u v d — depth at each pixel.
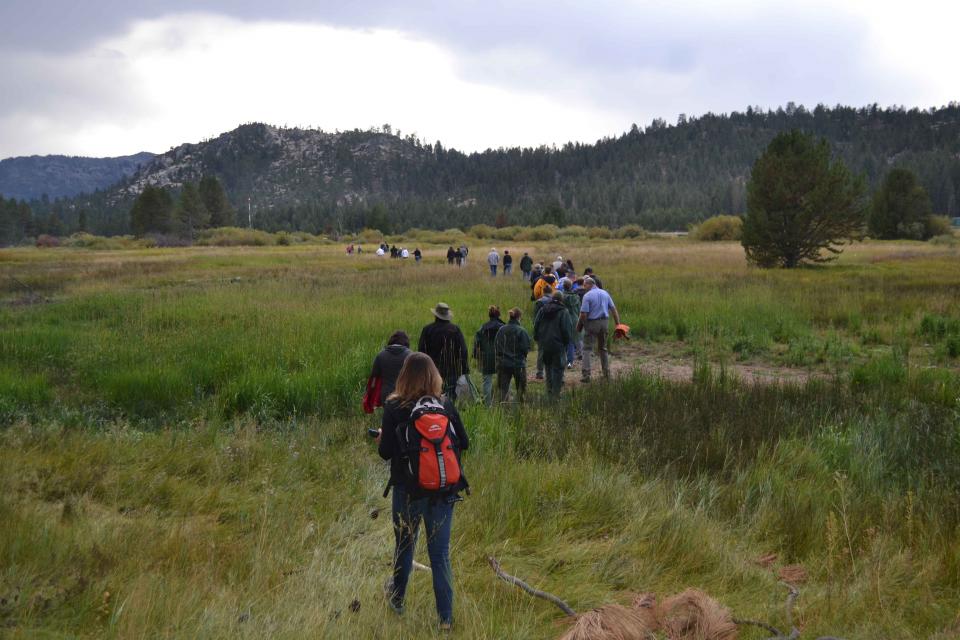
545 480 5.95
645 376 10.77
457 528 5.16
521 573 4.63
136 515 5.40
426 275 29.52
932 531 4.85
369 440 7.65
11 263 45.19
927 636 3.77
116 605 3.73
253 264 42.47
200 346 12.64
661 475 6.24
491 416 7.88
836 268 32.41
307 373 10.27
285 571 4.41
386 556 4.80
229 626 3.55
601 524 5.39
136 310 18.05
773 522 5.27
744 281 24.14
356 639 3.62
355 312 16.41
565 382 11.68
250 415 8.95
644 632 3.62
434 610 4.05
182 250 72.38
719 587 4.46
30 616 3.53
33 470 6.02
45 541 4.35
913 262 36.28
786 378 11.52
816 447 6.81
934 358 12.48
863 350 13.66
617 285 23.17
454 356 8.53
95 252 71.25
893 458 6.54
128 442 7.28
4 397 9.27
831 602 4.04
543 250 61.19
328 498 5.88
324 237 111.38
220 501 5.80
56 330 14.52
